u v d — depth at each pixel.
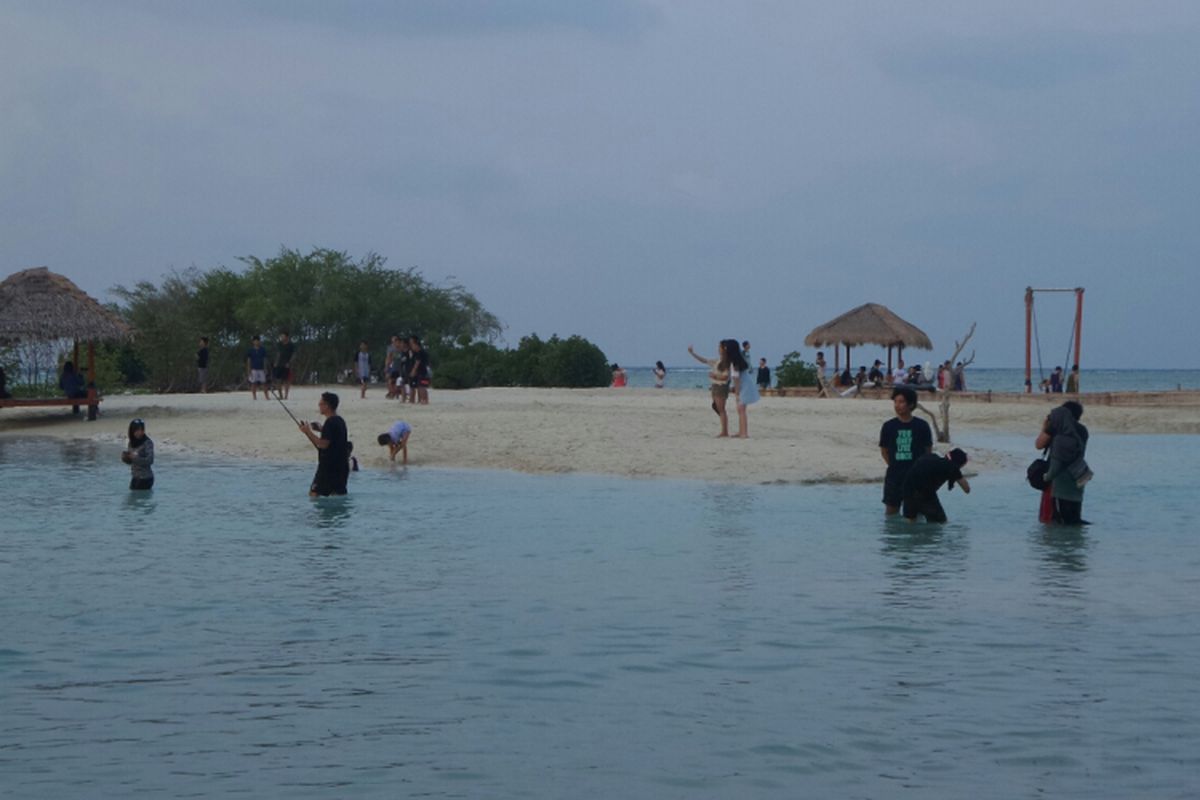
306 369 55.12
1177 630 8.59
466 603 9.52
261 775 5.54
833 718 6.44
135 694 6.89
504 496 17.08
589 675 7.32
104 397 41.09
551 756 5.83
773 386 58.22
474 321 61.25
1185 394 43.25
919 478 14.49
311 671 7.40
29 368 39.31
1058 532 13.80
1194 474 21.36
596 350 54.22
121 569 11.07
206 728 6.26
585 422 26.47
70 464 22.08
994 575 10.90
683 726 6.30
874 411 35.59
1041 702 6.73
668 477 19.64
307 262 55.84
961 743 6.01
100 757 5.79
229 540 12.91
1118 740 6.05
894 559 11.79
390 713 6.52
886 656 7.80
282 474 20.19
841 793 5.34
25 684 7.09
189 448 25.20
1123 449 27.78
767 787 5.41
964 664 7.60
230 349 53.97
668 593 9.96
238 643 8.15
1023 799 5.25
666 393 45.50
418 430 25.16
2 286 32.12
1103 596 9.88
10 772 5.57
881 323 50.69
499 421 26.53
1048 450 14.81
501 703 6.73
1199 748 5.93
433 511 15.41
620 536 13.27
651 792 5.35
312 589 10.10
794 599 9.71
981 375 173.25
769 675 7.33
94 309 32.50
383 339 56.66
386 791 5.34
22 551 12.14
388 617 8.99
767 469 20.22
